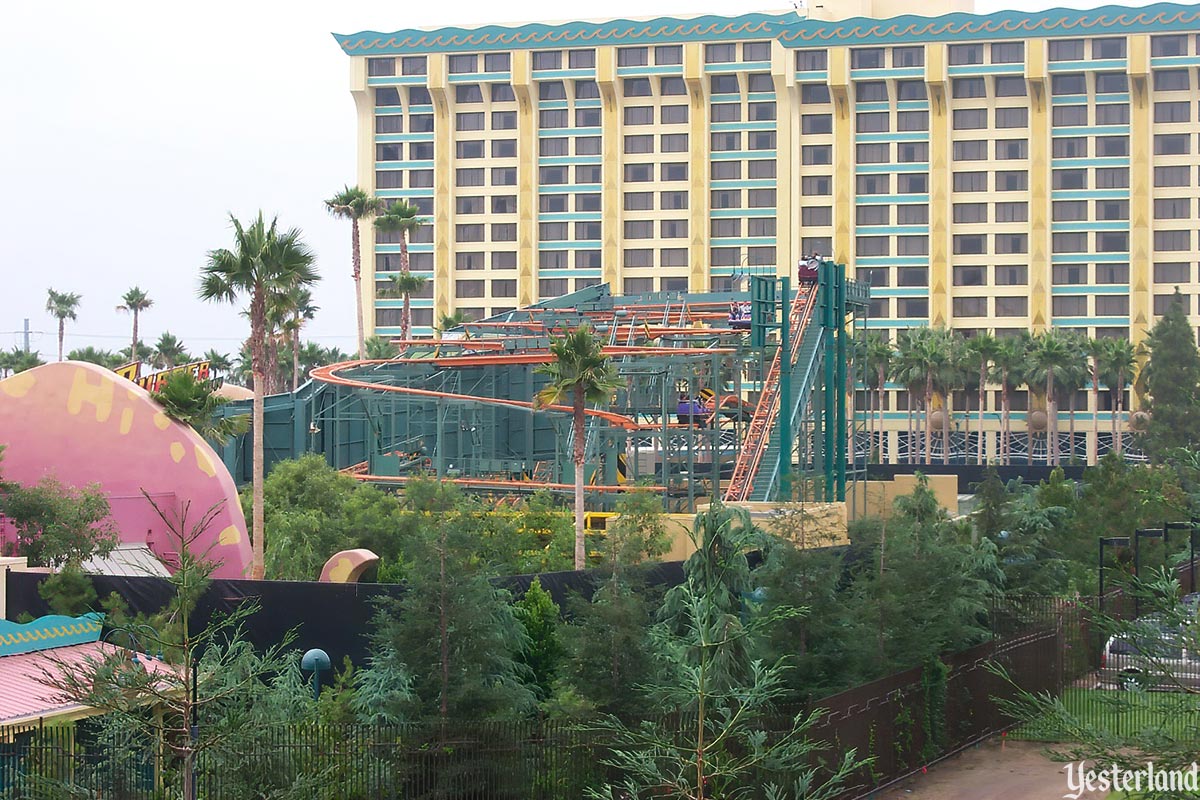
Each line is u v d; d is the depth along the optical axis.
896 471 127.12
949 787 42.34
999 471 125.50
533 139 173.12
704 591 41.56
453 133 174.88
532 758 33.97
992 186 166.25
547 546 62.84
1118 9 159.50
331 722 33.69
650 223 172.00
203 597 44.38
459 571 35.19
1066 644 53.59
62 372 59.25
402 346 94.31
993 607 54.41
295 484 67.94
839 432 85.31
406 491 64.75
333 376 83.69
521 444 100.44
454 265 175.62
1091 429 168.12
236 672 29.73
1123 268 163.75
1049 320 165.12
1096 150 164.00
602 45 170.25
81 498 53.25
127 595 45.09
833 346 83.50
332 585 44.19
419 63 174.50
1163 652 27.33
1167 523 58.72
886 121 168.00
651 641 37.16
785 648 41.97
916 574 47.50
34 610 44.38
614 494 76.19
